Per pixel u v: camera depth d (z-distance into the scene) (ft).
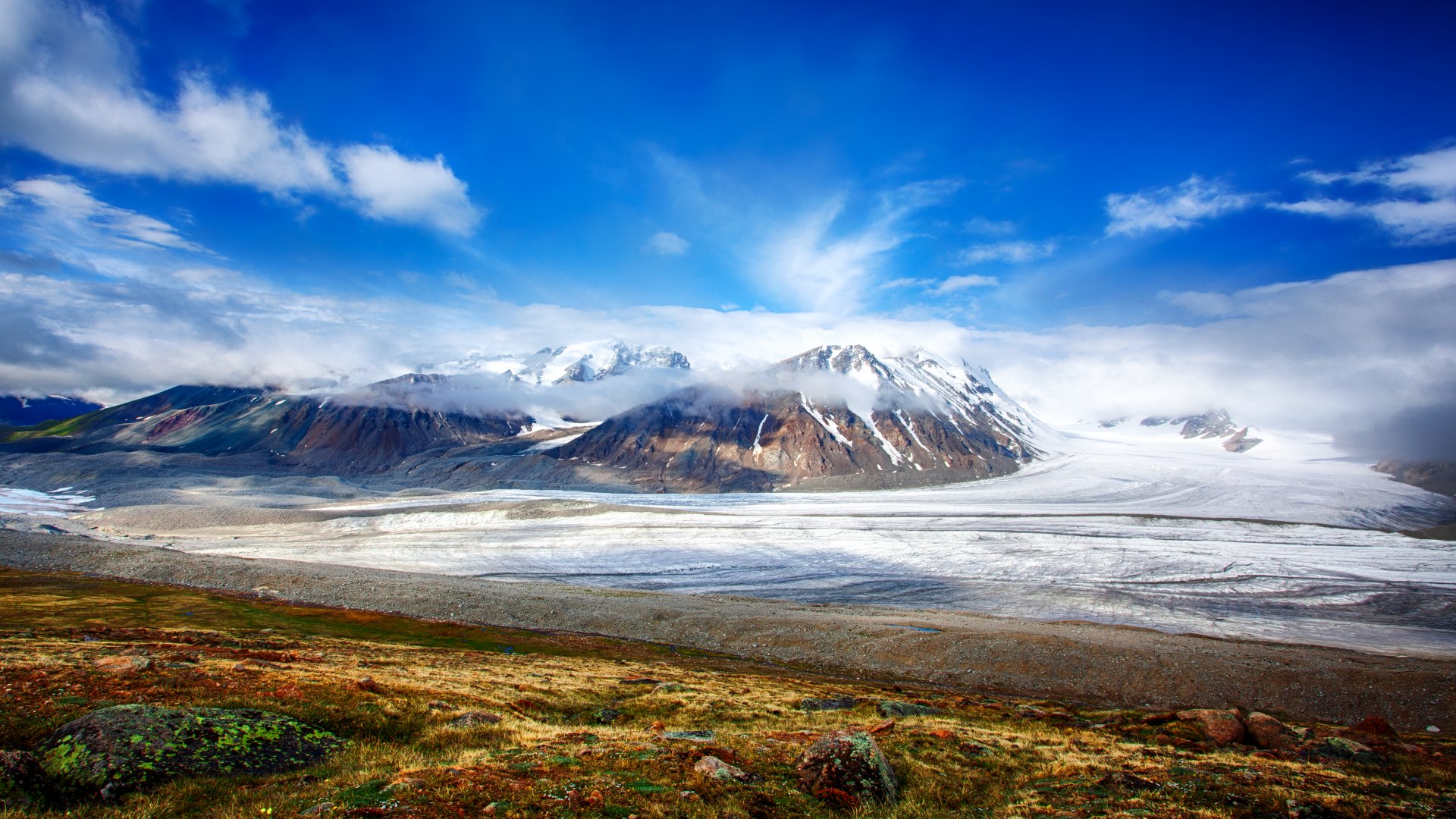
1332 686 188.24
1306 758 95.14
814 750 71.97
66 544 374.43
